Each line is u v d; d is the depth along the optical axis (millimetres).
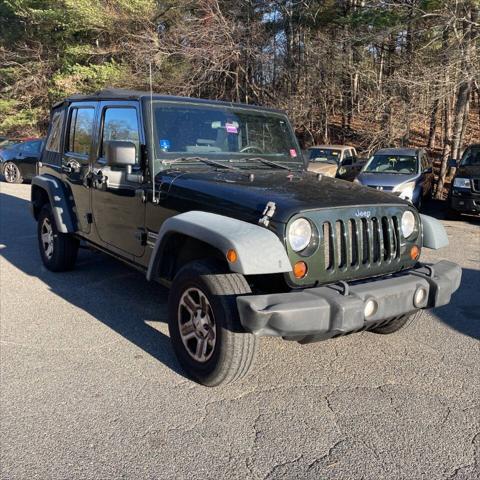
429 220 4207
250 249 3125
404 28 15922
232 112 4883
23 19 25797
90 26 21734
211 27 19266
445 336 4691
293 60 20547
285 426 3203
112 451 2918
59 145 6160
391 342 4523
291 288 3348
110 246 5090
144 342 4406
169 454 2904
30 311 5117
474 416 3355
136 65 21031
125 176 4613
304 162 5219
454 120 16344
